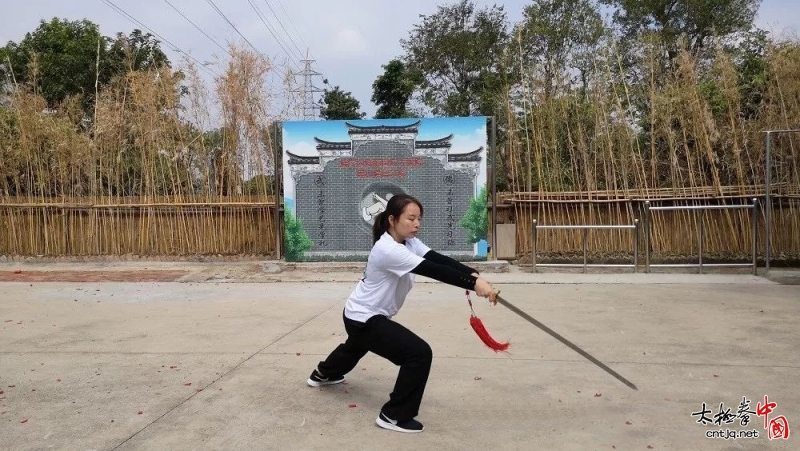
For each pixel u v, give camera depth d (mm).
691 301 7598
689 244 10328
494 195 10438
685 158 10812
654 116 10766
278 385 4621
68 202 11531
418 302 7797
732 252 10234
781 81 10266
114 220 11531
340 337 6043
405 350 3732
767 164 9328
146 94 11523
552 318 6734
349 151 10477
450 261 3957
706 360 5109
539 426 3799
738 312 6914
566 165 11023
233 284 9398
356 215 10523
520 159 11031
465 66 27078
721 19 21125
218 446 3549
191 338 6070
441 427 3801
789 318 6578
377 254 3811
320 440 3617
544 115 10891
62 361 5320
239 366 5105
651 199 10367
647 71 13258
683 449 3449
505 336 5988
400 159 10430
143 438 3672
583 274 9828
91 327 6598
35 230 11609
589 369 4926
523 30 20328
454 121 10328
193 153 11609
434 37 27531
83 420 3965
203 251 11445
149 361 5289
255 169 11562
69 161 11648
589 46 21219
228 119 11469
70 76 19516
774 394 4289
